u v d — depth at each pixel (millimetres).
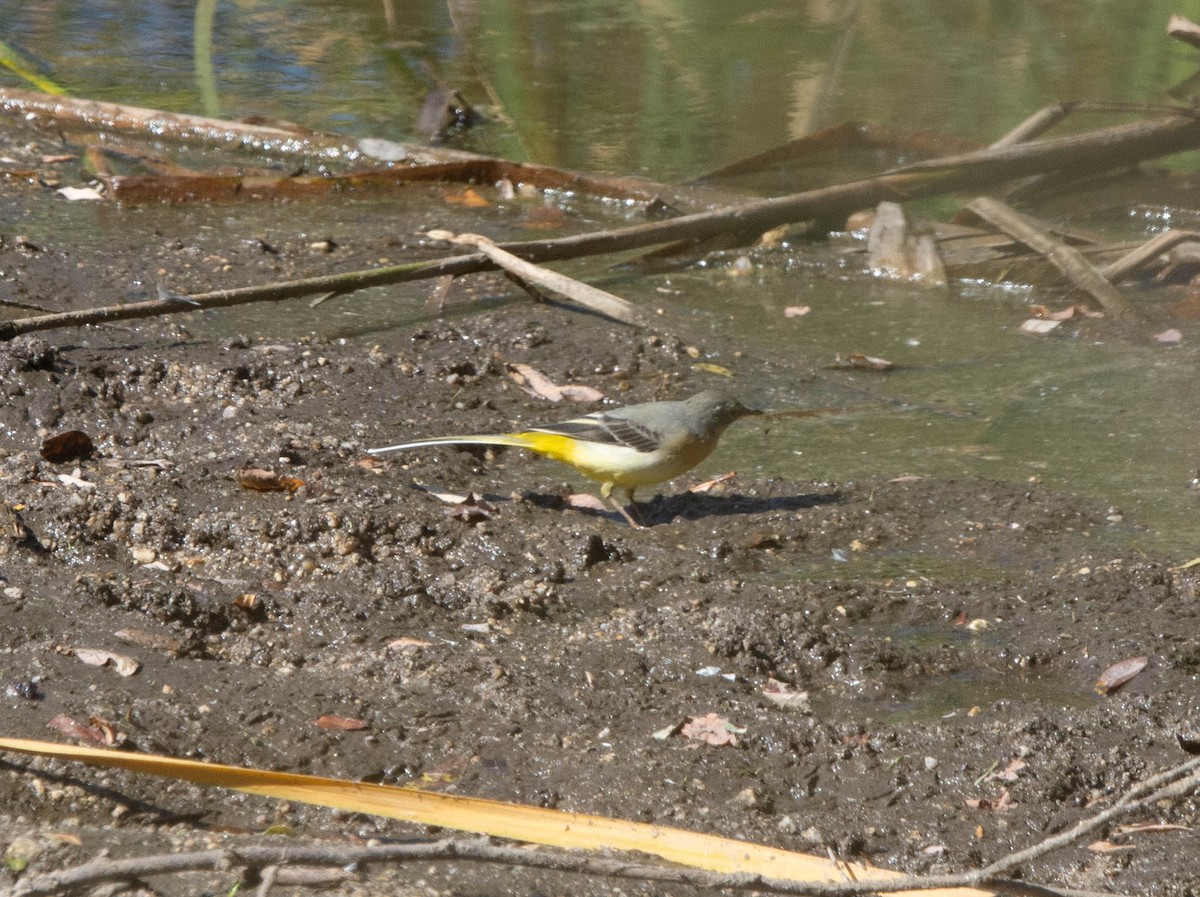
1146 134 18875
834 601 9688
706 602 9625
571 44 27375
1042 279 17578
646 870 6156
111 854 6664
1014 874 6977
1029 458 12484
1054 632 9305
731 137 22953
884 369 14867
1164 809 7418
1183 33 20031
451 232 19109
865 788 7684
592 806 7434
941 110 23000
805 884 6125
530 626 9430
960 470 12234
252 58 26375
